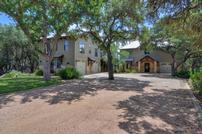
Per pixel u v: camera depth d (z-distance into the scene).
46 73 22.53
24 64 40.88
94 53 42.94
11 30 37.91
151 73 43.59
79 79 25.31
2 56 38.16
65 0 20.47
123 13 23.02
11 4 19.92
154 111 9.56
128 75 35.44
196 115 8.97
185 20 12.75
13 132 6.79
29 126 7.35
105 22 23.95
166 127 7.38
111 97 12.72
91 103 10.92
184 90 16.89
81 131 6.89
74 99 11.90
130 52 49.69
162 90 16.59
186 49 32.25
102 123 7.70
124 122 7.84
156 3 11.82
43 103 10.85
